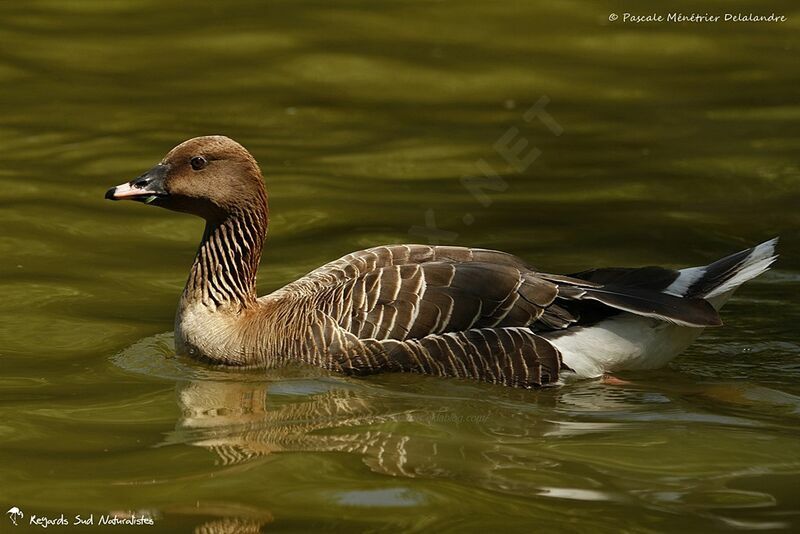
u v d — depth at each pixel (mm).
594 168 20875
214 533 9961
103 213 18781
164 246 17625
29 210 18656
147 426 12219
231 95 24391
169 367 13898
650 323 13680
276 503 10500
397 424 12312
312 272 15039
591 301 13727
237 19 28844
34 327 14805
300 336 13773
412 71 25828
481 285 13617
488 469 11234
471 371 13414
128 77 25281
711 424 12344
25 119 22891
